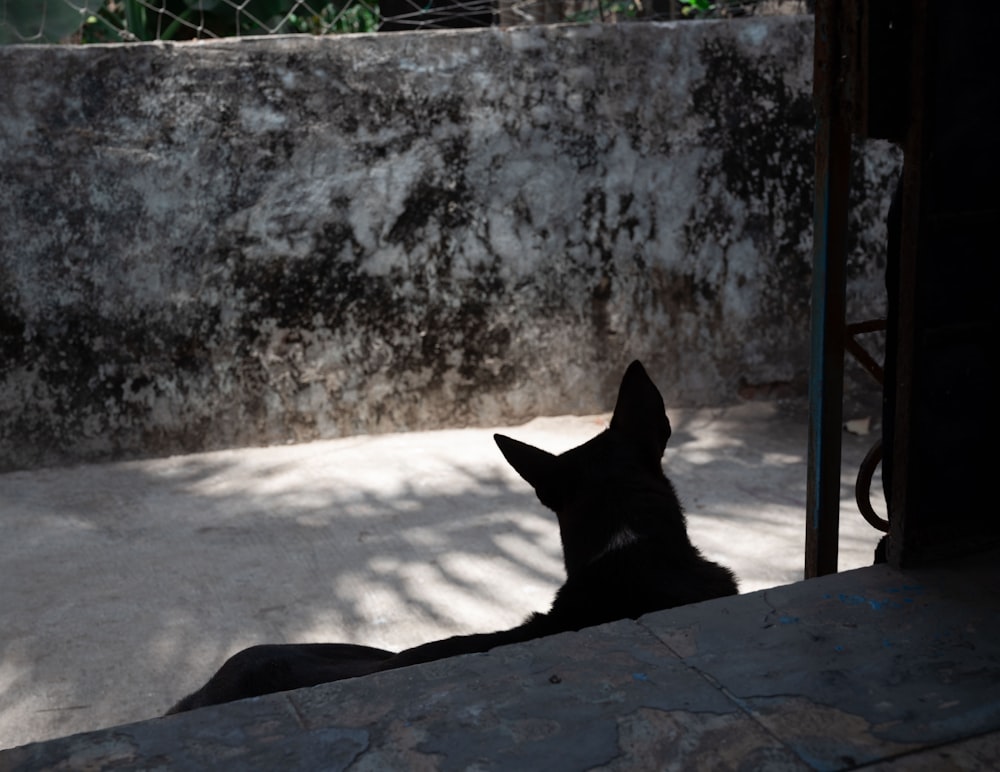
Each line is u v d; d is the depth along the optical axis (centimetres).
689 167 643
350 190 604
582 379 653
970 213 231
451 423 643
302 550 494
